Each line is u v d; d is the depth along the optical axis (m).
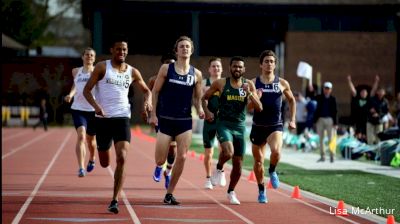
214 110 32.47
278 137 28.23
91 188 33.69
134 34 132.75
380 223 23.89
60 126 121.25
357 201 29.67
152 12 124.62
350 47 126.75
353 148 54.56
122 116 25.81
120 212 25.83
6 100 129.25
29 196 30.36
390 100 121.81
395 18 126.88
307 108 64.62
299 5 124.94
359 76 126.94
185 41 27.02
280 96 28.33
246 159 54.22
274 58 28.38
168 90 27.05
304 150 64.44
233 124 27.80
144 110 27.03
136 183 36.47
